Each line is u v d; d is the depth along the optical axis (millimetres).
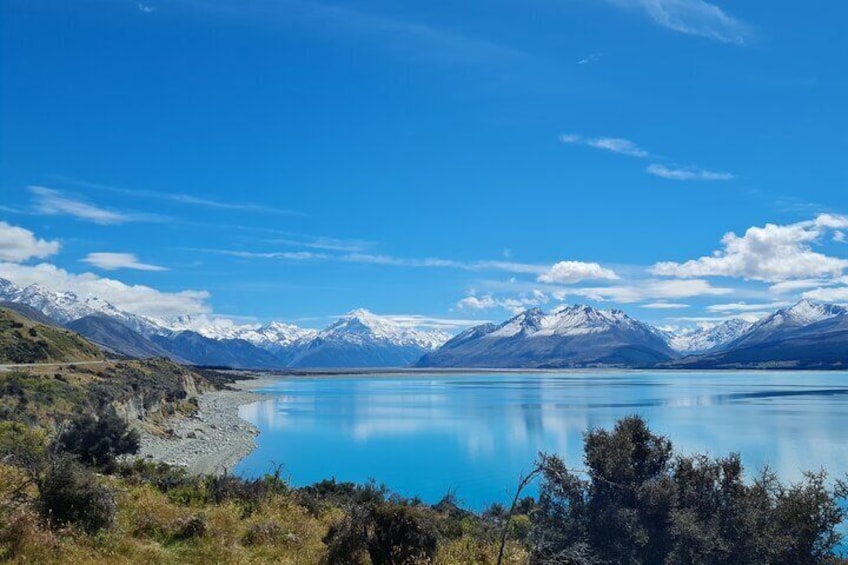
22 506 16562
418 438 116688
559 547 30953
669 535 33062
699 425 126750
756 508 32906
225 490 25688
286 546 19516
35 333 132625
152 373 157125
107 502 17719
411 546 18000
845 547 38594
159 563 15984
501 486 74500
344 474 82625
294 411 170875
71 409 79125
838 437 107312
